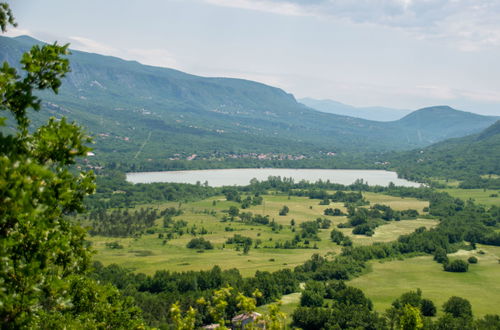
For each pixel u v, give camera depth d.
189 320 24.75
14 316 17.86
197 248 194.75
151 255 179.38
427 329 91.38
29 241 18.55
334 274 149.62
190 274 130.88
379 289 140.12
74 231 26.00
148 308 105.00
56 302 20.44
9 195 15.06
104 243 197.62
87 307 37.53
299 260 174.62
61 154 19.23
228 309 98.75
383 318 101.06
